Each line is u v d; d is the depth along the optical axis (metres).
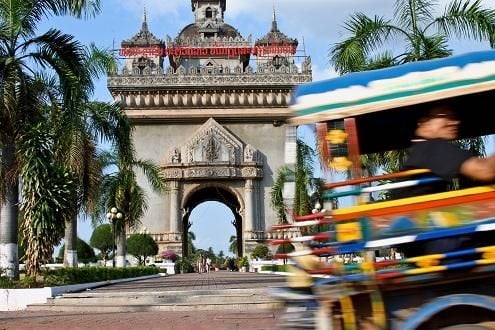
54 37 22.20
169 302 17.81
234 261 72.12
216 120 61.91
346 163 5.93
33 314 16.97
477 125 7.12
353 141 5.91
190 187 60.16
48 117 22.92
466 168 5.66
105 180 39.72
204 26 74.25
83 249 61.56
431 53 19.27
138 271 39.81
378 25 19.80
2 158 21.47
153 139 61.47
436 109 6.18
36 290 19.88
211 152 59.69
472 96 6.17
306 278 5.95
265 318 13.89
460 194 5.70
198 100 61.28
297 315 5.89
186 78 60.84
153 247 54.38
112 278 31.12
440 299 5.48
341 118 5.95
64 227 22.38
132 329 12.34
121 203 40.19
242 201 60.31
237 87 61.03
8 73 20.84
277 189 41.12
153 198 59.53
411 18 19.84
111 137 29.52
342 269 5.80
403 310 5.60
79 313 16.92
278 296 6.06
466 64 5.82
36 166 21.22
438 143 5.87
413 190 5.92
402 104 5.84
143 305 17.16
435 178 5.82
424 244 5.74
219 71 61.94
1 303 19.73
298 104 6.05
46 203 21.36
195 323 13.15
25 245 21.88
